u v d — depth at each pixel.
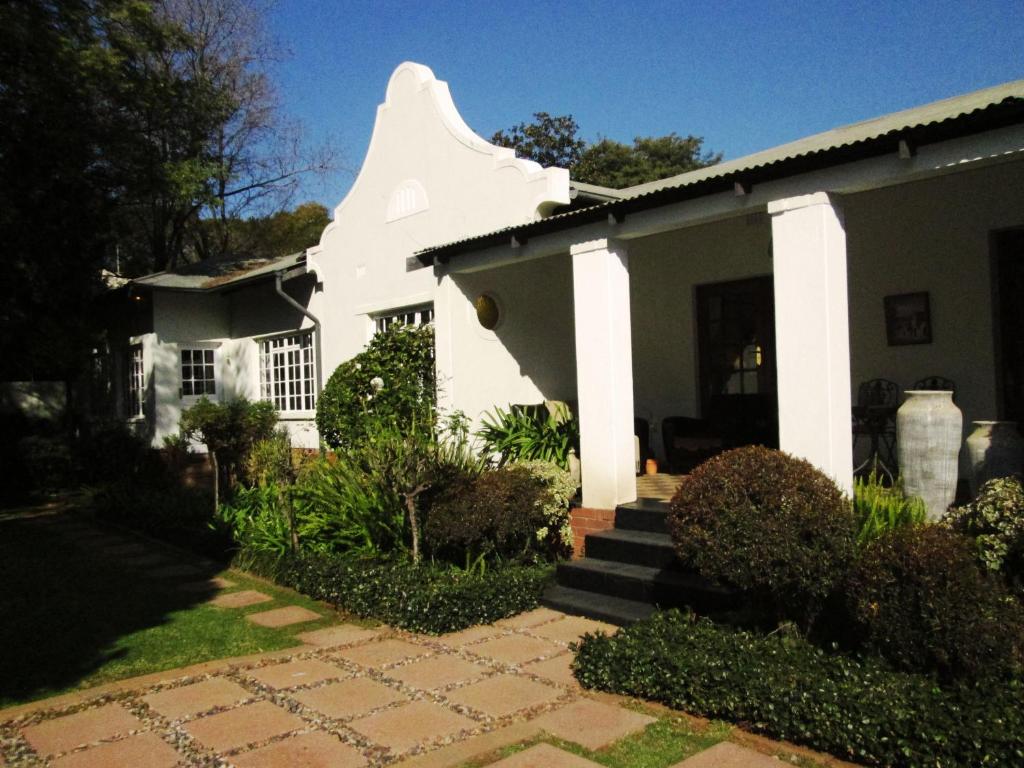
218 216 25.38
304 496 8.81
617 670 4.79
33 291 14.41
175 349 15.88
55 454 15.62
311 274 13.59
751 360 9.90
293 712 4.66
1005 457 5.99
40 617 6.84
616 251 7.47
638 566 6.67
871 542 4.37
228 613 6.93
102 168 15.06
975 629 3.74
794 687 4.09
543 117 30.50
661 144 35.03
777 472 4.69
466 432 8.76
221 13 22.66
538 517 7.27
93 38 14.15
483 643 5.86
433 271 9.87
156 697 4.94
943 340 8.05
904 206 8.28
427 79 10.77
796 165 5.80
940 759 3.49
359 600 6.71
